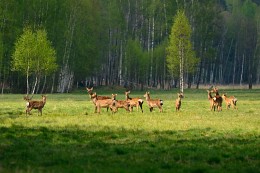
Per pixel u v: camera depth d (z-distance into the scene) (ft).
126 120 279.90
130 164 151.23
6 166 145.79
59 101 490.90
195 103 454.40
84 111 354.74
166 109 383.04
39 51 620.49
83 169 142.00
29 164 150.00
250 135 219.20
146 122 268.41
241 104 444.96
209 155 167.84
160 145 188.55
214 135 218.79
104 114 327.67
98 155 165.89
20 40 625.00
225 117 305.94
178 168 148.05
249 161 161.79
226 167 151.23
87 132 222.48
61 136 208.44
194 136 215.10
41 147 181.06
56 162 153.58
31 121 272.51
